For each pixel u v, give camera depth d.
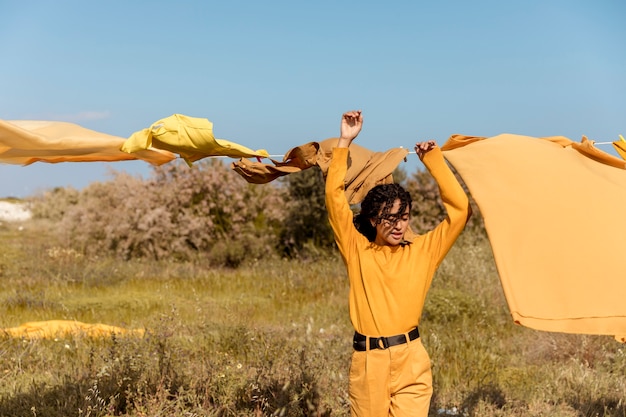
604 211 3.68
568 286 3.45
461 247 14.87
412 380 3.75
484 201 3.72
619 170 4.12
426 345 8.02
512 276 3.49
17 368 6.35
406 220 3.81
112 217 18.61
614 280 3.45
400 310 3.74
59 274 14.47
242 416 5.14
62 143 3.88
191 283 14.20
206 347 7.45
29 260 17.16
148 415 5.02
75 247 18.88
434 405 5.96
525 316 3.41
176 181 18.91
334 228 3.89
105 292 12.84
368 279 3.78
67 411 5.02
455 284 11.60
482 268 12.31
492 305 10.53
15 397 5.35
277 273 16.03
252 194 19.11
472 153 4.02
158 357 6.00
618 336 3.75
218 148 3.98
